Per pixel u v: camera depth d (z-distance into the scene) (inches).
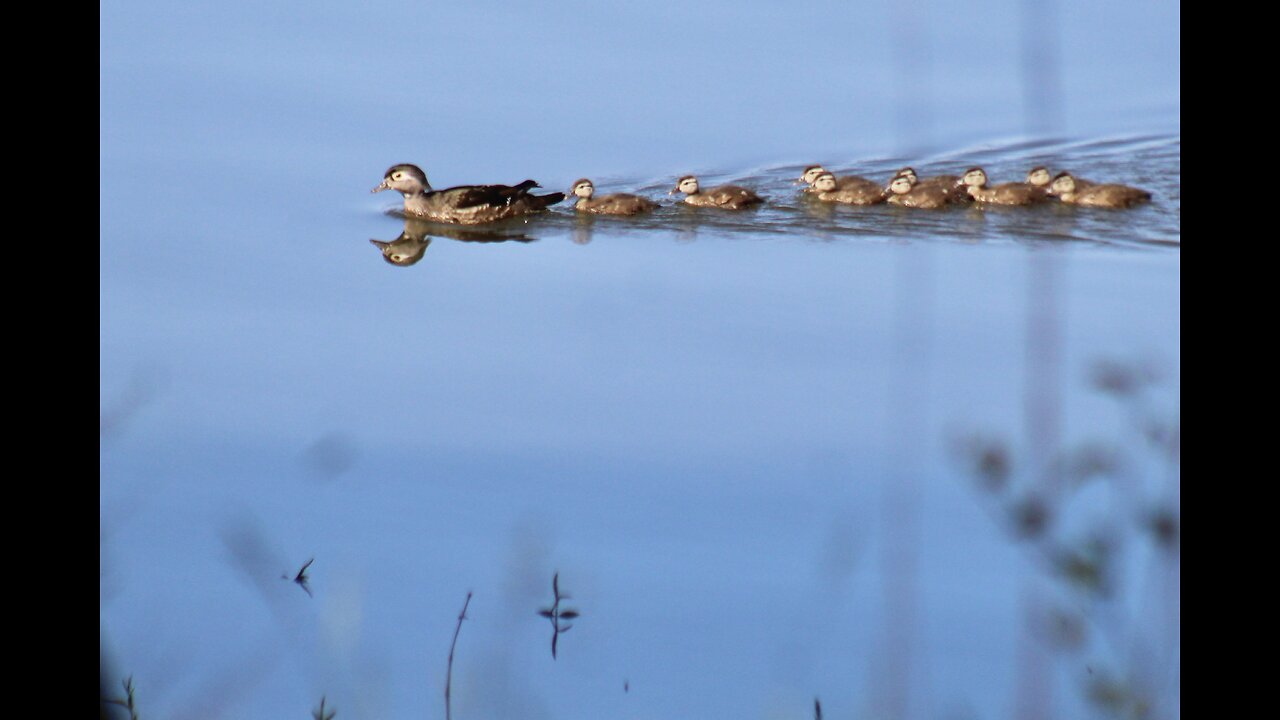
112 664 1492.4
